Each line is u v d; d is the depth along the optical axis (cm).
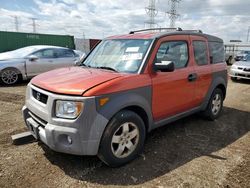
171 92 398
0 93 766
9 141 408
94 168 331
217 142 425
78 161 347
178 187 292
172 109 410
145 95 352
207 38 507
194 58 459
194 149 395
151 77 362
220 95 551
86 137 295
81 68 399
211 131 477
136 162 348
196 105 476
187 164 346
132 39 413
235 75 1190
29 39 1847
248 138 448
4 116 537
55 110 303
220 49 554
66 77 342
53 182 299
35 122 341
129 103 326
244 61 1246
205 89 490
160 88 374
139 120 344
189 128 490
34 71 966
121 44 418
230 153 383
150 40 386
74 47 2178
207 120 541
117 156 326
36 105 334
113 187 292
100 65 405
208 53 503
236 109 652
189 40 453
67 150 302
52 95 304
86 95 291
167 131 470
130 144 341
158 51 382
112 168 331
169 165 342
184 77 422
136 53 378
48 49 1016
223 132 474
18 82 971
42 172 319
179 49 428
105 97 302
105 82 313
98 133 300
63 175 314
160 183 300
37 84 343
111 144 315
